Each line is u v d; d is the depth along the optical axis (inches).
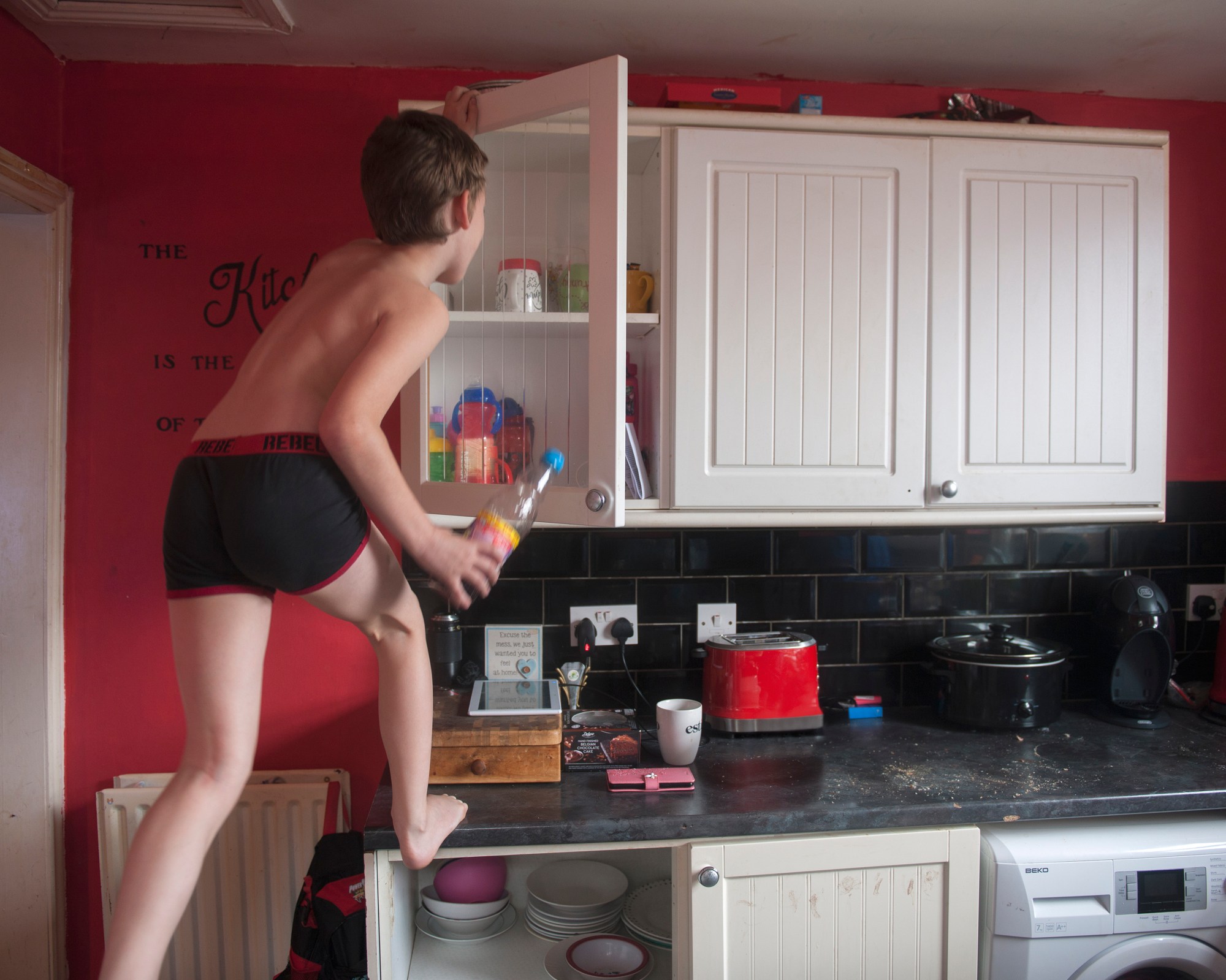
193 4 64.6
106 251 73.2
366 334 42.3
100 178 73.1
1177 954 56.4
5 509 70.5
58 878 72.5
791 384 66.0
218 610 42.3
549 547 76.2
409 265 45.4
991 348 67.9
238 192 74.1
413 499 40.3
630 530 76.9
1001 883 55.6
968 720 71.6
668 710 64.0
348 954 58.9
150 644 74.2
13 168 64.7
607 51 72.9
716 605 78.0
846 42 71.5
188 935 70.9
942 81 79.2
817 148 65.8
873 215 66.5
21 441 70.7
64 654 73.2
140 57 72.7
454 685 72.0
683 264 64.7
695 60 74.9
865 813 55.7
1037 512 70.3
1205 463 83.3
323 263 46.8
